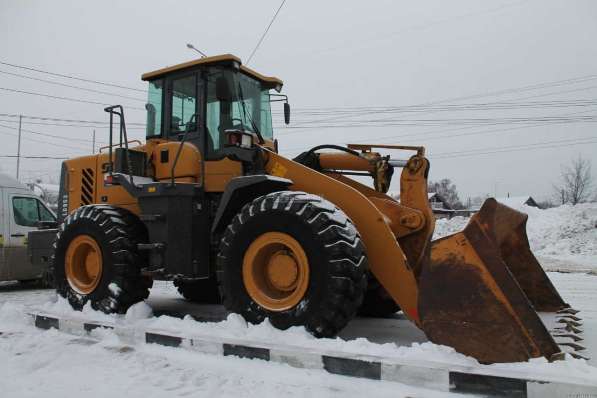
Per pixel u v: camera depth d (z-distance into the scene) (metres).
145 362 3.30
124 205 5.14
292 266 3.55
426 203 4.34
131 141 5.35
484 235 2.91
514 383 2.47
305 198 3.53
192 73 4.79
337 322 3.28
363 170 4.79
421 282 3.02
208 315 5.14
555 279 8.70
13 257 7.81
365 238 3.66
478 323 2.83
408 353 2.91
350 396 2.65
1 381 2.99
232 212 4.11
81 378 3.02
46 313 4.50
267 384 2.84
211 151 4.56
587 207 18.03
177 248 4.24
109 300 4.40
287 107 5.41
